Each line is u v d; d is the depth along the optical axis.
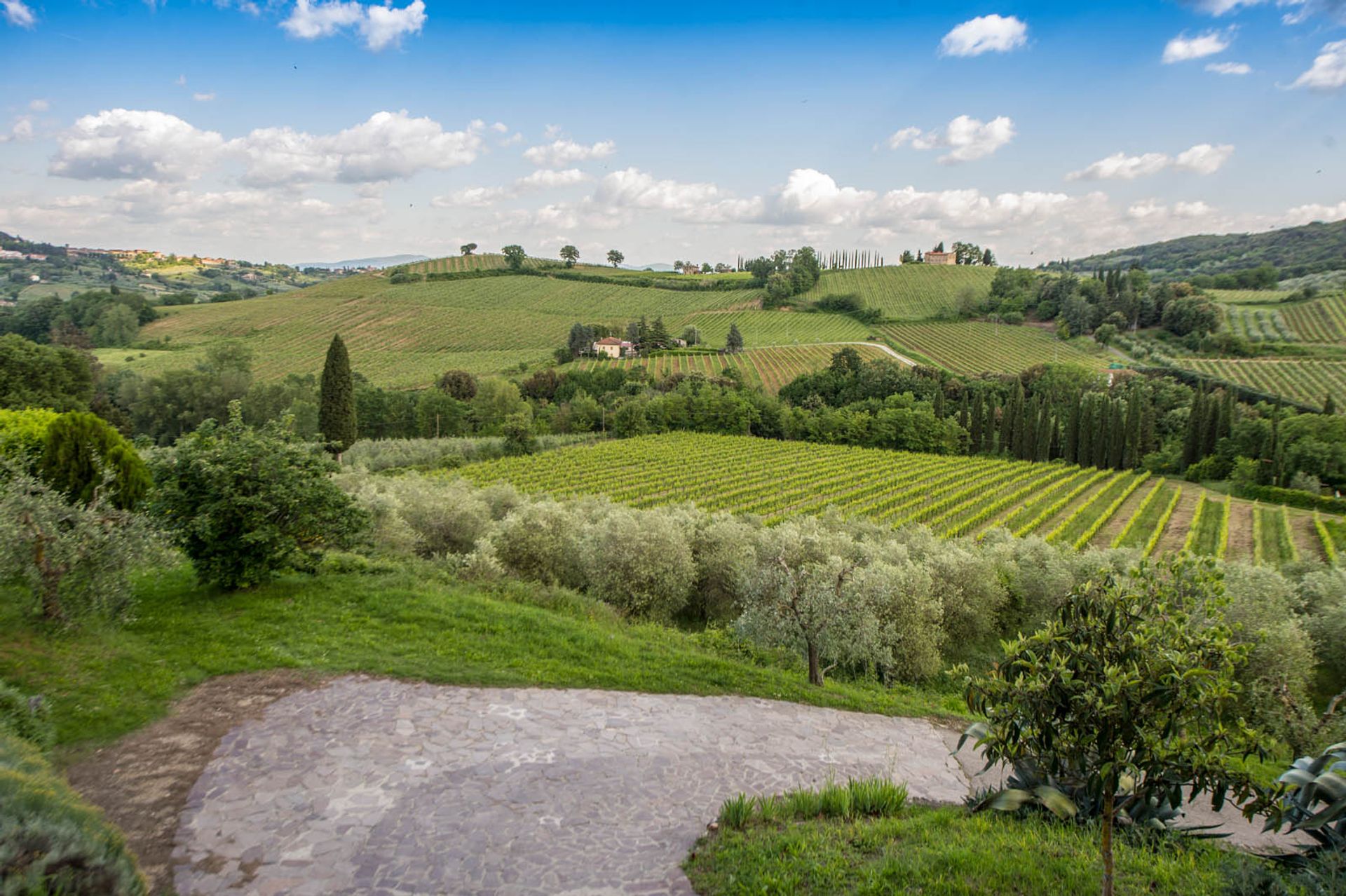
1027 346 148.12
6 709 9.52
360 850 8.12
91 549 12.43
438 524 31.03
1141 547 39.53
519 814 9.05
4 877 5.71
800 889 7.50
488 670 13.95
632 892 7.57
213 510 15.59
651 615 26.92
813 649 17.53
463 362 146.75
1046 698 6.68
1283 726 18.69
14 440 22.28
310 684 12.52
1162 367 122.19
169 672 12.18
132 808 8.55
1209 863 8.22
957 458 96.31
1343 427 74.19
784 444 103.50
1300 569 35.56
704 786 10.27
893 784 10.91
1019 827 9.17
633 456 88.50
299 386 101.94
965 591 30.52
